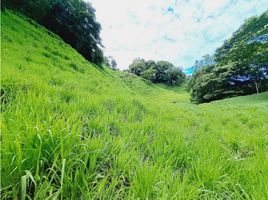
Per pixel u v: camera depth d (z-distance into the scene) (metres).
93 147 2.07
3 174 1.48
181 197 1.59
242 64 38.03
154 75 130.50
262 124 8.26
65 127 2.10
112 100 6.00
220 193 1.89
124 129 3.35
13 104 2.84
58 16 36.31
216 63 50.78
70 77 10.44
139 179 1.77
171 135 3.52
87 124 3.08
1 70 5.18
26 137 1.74
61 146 1.67
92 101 4.68
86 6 41.81
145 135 3.20
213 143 3.05
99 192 1.59
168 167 2.07
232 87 46.22
